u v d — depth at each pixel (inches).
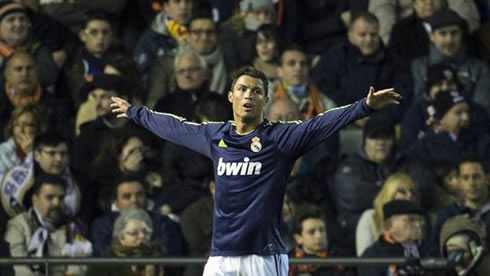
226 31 1731.1
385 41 1771.7
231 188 927.7
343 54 1720.0
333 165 1589.6
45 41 1680.6
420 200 1530.5
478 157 1542.8
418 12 1756.9
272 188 922.7
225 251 927.7
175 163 1556.3
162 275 1379.2
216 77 1686.8
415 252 1448.1
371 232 1494.8
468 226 1397.6
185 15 1707.7
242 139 930.7
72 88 1667.1
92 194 1533.0
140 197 1477.6
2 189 1504.7
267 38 1690.5
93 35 1672.0
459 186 1541.6
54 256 1312.7
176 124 961.5
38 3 1731.1
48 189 1459.2
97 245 1464.1
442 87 1653.5
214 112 1584.6
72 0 1734.7
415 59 1722.4
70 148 1561.3
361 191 1537.9
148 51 1700.3
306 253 1446.9
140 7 1755.7
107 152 1536.7
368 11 1795.0
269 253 922.1
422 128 1622.8
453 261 1187.3
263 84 933.2
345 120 906.7
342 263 1224.2
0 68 1637.6
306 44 1814.7
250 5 1764.3
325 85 1710.1
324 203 1562.5
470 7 1800.0
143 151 1542.8
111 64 1638.8
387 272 1378.0
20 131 1541.6
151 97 1672.0
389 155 1569.9
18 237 1455.5
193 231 1473.9
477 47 1781.5
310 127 918.4
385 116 1670.8
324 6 1809.8
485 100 1704.0
